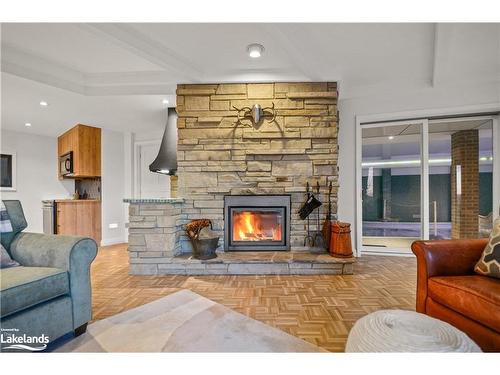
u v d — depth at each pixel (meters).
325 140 3.13
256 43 2.55
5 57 2.62
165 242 2.93
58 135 5.07
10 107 3.62
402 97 3.53
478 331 1.34
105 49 2.64
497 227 1.67
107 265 3.34
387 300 2.20
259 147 3.13
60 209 4.31
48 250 1.69
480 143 3.65
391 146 4.27
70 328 1.61
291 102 3.13
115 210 4.89
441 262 1.68
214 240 2.94
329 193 3.11
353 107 3.72
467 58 2.80
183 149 3.16
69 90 3.10
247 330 1.73
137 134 5.05
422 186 3.62
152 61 2.63
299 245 3.15
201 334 1.68
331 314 1.95
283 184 3.14
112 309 2.05
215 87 3.15
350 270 2.87
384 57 2.85
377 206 4.32
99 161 4.73
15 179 4.70
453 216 3.86
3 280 1.41
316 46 2.61
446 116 3.45
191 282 2.66
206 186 3.15
